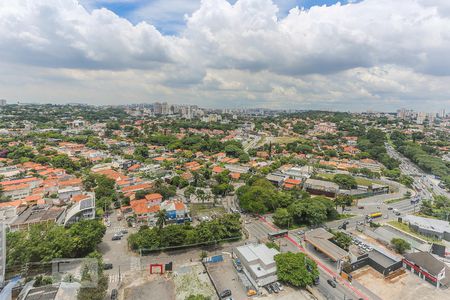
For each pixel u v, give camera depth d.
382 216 127.56
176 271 79.38
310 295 70.81
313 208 112.69
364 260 85.19
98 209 119.06
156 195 128.50
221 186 149.12
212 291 71.00
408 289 74.50
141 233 91.12
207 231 92.69
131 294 69.06
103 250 89.94
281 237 102.75
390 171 199.88
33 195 128.62
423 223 112.44
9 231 88.19
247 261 78.44
